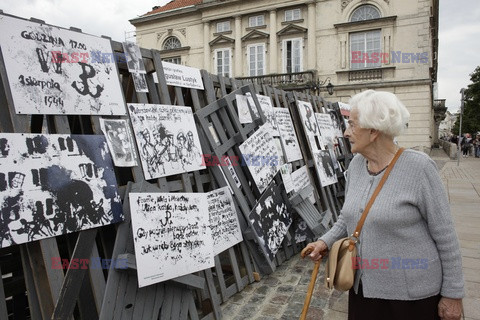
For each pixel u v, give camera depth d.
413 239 1.54
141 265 2.30
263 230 3.68
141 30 24.92
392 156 1.63
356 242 1.65
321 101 6.61
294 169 4.88
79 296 2.29
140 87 2.71
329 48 19.27
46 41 2.13
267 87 4.70
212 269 4.06
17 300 2.54
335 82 19.12
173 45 24.31
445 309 1.53
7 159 1.85
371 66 18.48
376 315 1.65
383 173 1.61
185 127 3.05
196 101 3.40
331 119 6.46
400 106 1.58
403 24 17.58
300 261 4.35
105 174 2.28
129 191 2.41
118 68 2.77
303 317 1.90
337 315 3.03
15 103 1.94
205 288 3.15
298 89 19.53
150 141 2.68
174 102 3.45
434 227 1.51
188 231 2.72
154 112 2.77
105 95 2.41
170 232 2.57
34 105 2.02
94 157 2.24
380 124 1.54
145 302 2.42
